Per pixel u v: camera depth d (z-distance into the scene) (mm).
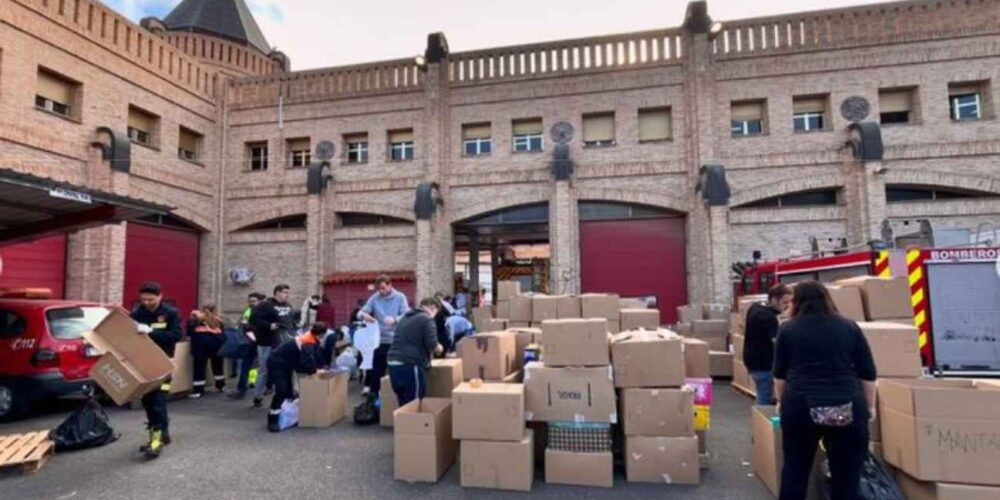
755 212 15336
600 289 16281
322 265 17453
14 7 12195
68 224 8211
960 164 14289
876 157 14336
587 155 16625
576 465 4836
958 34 14617
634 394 4918
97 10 14344
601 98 16719
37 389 7191
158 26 22219
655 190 16062
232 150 18953
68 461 5598
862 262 7984
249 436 6602
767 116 15609
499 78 17375
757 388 6141
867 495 3719
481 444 4805
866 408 3508
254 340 8906
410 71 18078
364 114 18219
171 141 16766
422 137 17672
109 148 14219
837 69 15258
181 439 6461
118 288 14156
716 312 11891
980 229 8805
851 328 3613
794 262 9664
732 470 5188
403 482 4961
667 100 16281
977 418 3795
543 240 21656
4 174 6109
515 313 9156
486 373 6066
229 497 4617
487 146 17672
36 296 8398
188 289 17516
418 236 16562
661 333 5434
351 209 17969
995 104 14258
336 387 7379
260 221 18406
